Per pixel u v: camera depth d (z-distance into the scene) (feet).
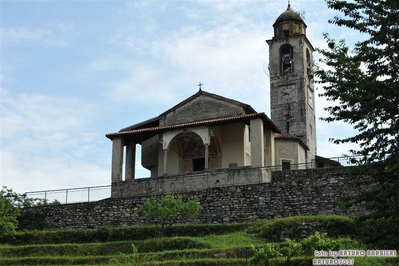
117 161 157.79
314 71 80.18
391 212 70.64
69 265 105.50
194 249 108.27
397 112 74.54
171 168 166.50
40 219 146.30
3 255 116.78
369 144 76.48
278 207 130.31
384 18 75.72
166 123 164.86
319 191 128.67
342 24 78.18
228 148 159.53
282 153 172.96
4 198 148.46
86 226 142.72
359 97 75.46
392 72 75.92
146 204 124.16
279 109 206.59
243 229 122.72
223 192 135.44
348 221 110.63
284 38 212.43
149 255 99.09
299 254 92.48
